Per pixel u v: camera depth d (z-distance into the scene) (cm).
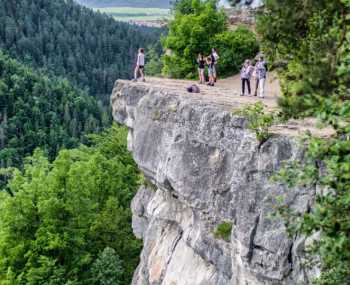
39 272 2561
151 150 1551
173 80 2333
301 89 657
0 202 3048
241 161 1048
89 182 3353
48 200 2767
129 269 3092
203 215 1299
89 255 2831
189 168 1298
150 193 1916
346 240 534
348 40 545
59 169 3022
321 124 545
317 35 720
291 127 1093
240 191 1048
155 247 1641
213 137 1209
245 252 1016
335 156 528
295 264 919
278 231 952
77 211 2911
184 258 1447
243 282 1091
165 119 1473
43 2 19450
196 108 1291
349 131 534
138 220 2005
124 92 1877
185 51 2597
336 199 557
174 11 3047
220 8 2675
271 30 780
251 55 2583
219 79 2531
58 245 2662
